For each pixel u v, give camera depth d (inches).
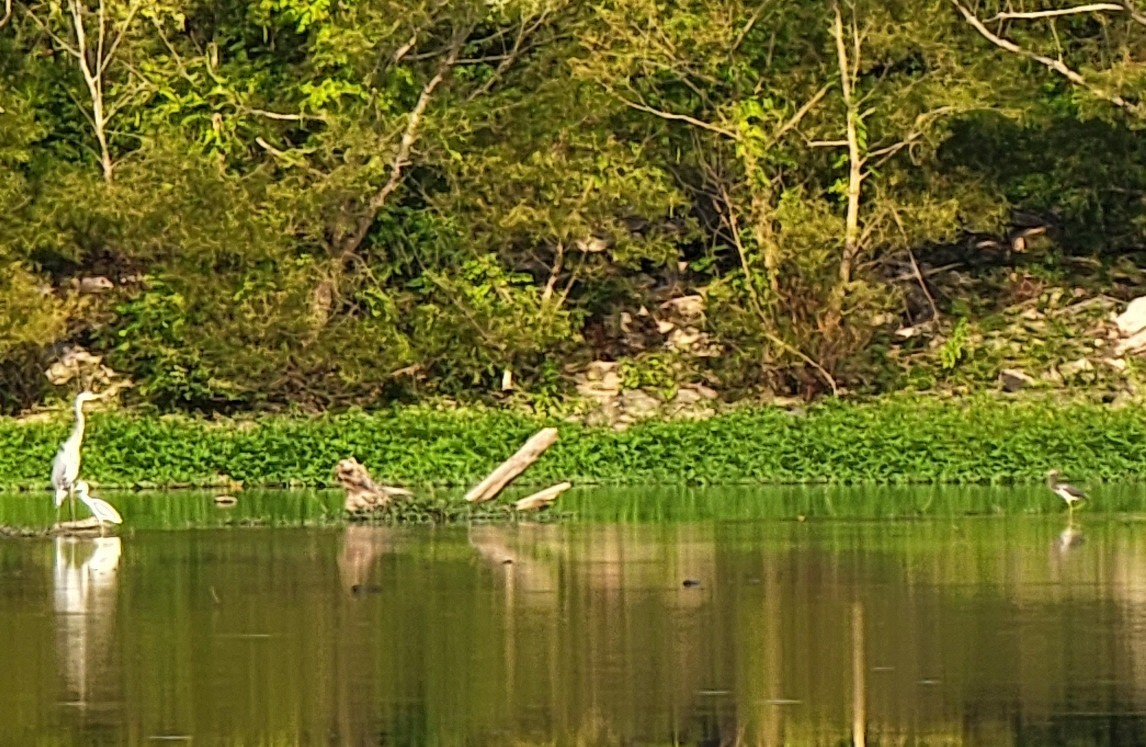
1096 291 3110.2
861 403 2748.5
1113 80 2842.0
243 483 2561.5
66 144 3021.7
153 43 2977.4
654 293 3097.9
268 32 3038.9
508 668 1283.2
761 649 1339.8
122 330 2851.9
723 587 1609.3
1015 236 3191.4
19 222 2834.6
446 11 2851.9
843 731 1118.4
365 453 2578.7
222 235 2770.7
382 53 2888.8
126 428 2581.2
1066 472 2556.6
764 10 2920.8
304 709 1173.1
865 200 2930.6
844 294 2839.6
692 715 1155.9
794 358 2854.3
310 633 1407.5
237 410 2829.7
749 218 2896.2
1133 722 1130.0
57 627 1437.0
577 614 1480.1
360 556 1818.4
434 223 2920.8
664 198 2859.3
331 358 2810.0
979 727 1122.0
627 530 2023.9
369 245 2955.2
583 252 2965.1
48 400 2834.6
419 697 1203.2
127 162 2908.5
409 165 2908.5
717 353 2957.7
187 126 2972.4
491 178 2871.6
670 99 2962.6
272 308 2775.6
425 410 2696.9
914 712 1159.0
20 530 2038.6
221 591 1603.1
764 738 1104.2
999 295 3110.2
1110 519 2112.5
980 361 2903.5
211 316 2802.7
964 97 2824.8
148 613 1496.1
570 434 2615.7
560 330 2832.2
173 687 1232.8
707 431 2605.8
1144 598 1535.4
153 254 2834.6
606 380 2933.1
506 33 2977.4
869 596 1555.1
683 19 2861.7
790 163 2910.9
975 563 1740.9
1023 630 1398.9
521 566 1743.4
